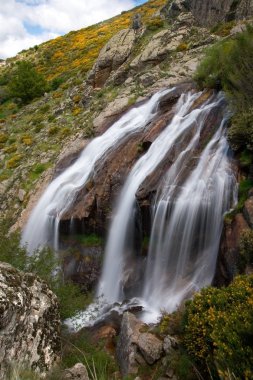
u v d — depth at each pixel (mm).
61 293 11055
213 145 16484
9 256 11648
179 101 21453
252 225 11453
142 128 20672
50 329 9242
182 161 16422
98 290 15984
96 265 16594
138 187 16078
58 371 8000
